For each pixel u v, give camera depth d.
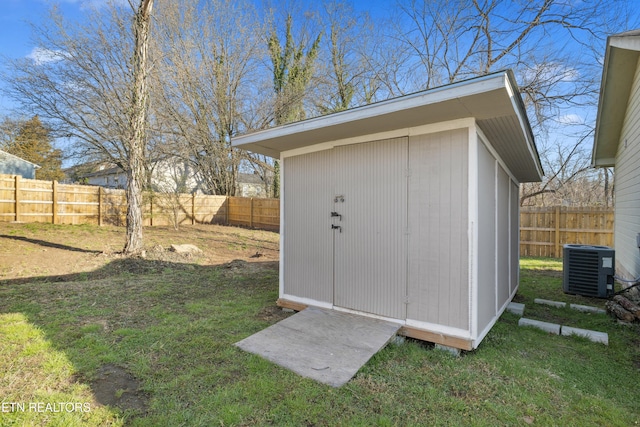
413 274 3.10
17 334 2.99
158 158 15.50
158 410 1.94
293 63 16.45
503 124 2.93
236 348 2.82
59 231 9.02
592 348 3.06
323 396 2.11
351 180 3.54
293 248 4.12
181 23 14.45
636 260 5.12
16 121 14.48
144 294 4.64
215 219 15.51
